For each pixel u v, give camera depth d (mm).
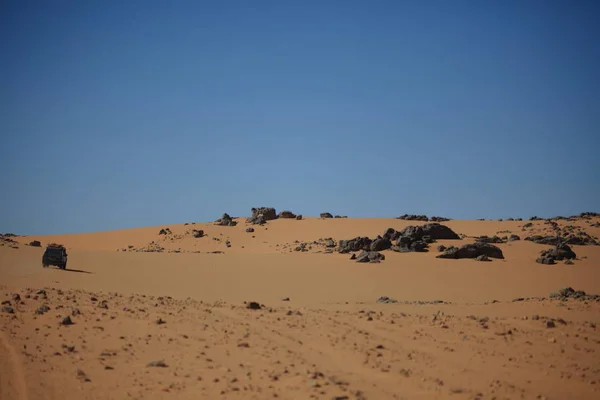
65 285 53219
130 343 27062
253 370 23391
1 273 60625
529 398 21172
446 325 30438
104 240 189375
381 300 52562
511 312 36500
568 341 27594
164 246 169625
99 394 21062
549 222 163000
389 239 120000
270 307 39438
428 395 21109
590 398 21312
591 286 76562
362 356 25234
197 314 33375
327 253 116125
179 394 21031
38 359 24672
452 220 181625
